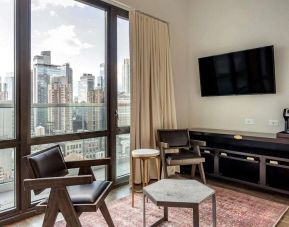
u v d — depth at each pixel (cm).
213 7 393
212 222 211
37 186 156
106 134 315
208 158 368
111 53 318
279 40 326
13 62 230
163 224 216
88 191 178
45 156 189
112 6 317
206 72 391
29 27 238
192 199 173
